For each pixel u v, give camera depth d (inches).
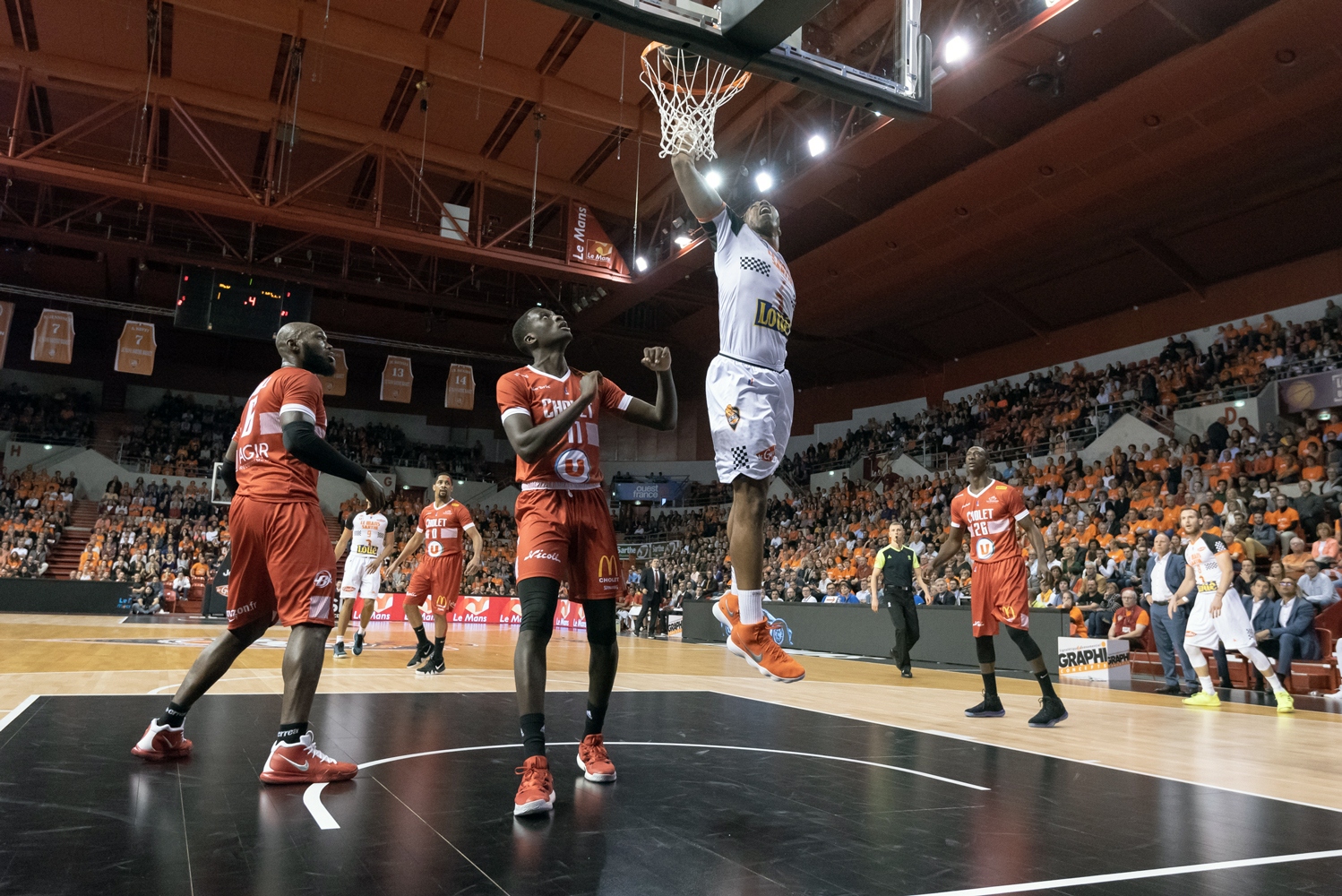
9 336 1061.8
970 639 442.9
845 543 793.6
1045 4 467.2
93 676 245.4
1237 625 282.4
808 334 999.0
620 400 141.8
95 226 909.2
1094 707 272.1
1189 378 706.8
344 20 618.2
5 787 113.3
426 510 311.9
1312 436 557.3
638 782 129.9
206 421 1134.4
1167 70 506.9
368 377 1254.3
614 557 132.4
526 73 677.9
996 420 882.8
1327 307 644.7
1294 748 187.9
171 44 658.2
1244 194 647.1
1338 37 458.0
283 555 129.4
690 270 800.3
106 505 967.6
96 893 74.9
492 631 714.8
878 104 144.7
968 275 804.0
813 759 154.9
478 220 800.9
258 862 85.2
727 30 123.3
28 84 665.6
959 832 104.8
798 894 79.4
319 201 910.4
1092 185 629.6
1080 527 603.2
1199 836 106.6
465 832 98.5
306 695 124.6
